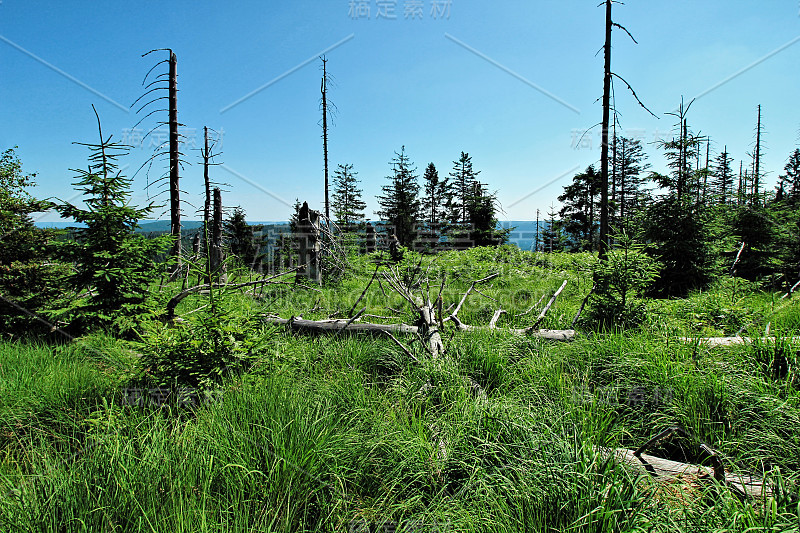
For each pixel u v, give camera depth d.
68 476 2.31
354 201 43.56
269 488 2.38
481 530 2.11
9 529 1.97
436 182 50.59
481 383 4.33
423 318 5.97
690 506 2.22
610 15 10.73
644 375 3.89
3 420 3.40
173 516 2.05
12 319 6.12
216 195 14.37
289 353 4.69
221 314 4.06
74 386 3.89
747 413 3.20
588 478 2.14
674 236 9.34
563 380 3.97
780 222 11.85
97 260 5.83
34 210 6.95
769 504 2.07
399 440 2.93
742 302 6.10
